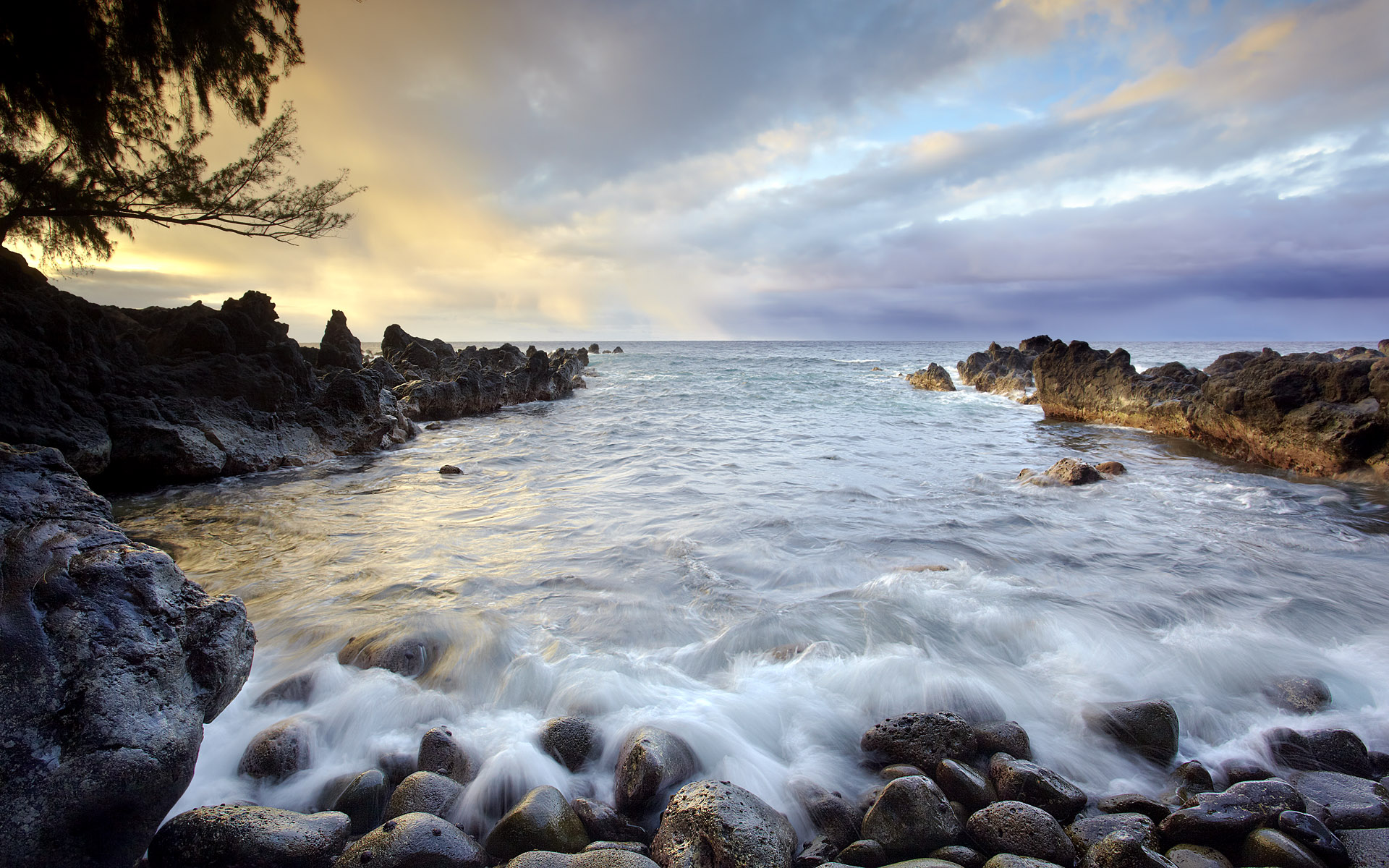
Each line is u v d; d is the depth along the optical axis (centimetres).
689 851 266
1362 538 784
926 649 482
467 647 477
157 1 1039
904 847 295
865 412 2270
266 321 1680
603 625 524
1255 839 289
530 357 2928
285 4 1214
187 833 264
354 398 1524
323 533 802
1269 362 1284
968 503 936
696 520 845
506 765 336
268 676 443
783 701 409
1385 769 362
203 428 1166
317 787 337
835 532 790
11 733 239
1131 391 1833
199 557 705
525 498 997
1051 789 321
